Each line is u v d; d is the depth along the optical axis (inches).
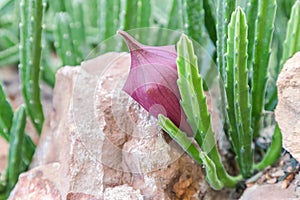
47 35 31.5
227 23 20.4
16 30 31.2
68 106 21.7
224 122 20.9
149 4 25.0
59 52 26.8
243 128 20.0
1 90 23.7
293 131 18.0
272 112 22.3
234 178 21.0
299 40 19.7
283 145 18.3
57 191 20.7
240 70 18.9
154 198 19.4
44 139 23.9
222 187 20.6
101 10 26.5
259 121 21.5
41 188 21.2
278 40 23.3
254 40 20.5
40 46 23.6
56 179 21.2
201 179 20.4
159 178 19.5
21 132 23.2
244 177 21.2
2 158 27.7
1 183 23.7
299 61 18.2
